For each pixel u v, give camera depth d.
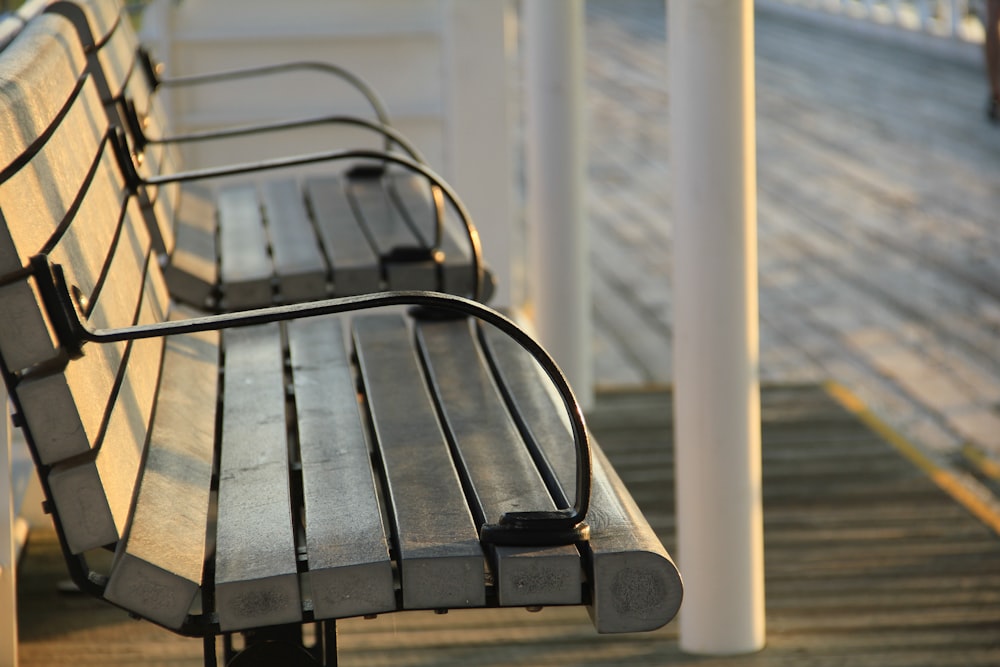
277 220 5.18
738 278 4.79
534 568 2.46
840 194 14.11
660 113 19.25
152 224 4.34
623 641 5.05
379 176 6.03
